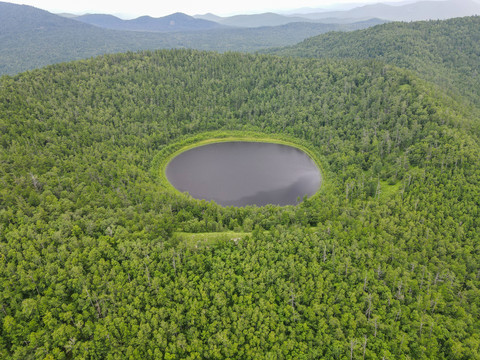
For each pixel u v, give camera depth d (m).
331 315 109.00
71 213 138.62
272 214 160.50
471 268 133.12
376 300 113.12
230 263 124.00
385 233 140.25
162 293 110.44
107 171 187.38
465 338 105.69
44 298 103.88
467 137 196.50
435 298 113.44
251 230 149.62
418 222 149.75
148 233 133.38
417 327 107.62
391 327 105.50
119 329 101.69
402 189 175.75
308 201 172.12
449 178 175.25
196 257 124.06
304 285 116.56
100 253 120.25
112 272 114.06
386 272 122.81
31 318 101.38
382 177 197.50
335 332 105.38
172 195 176.88
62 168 178.50
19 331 97.06
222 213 163.75
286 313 109.38
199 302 109.69
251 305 111.88
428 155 189.75
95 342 97.62
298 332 106.69
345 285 117.00
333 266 123.88
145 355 98.88
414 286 118.50
